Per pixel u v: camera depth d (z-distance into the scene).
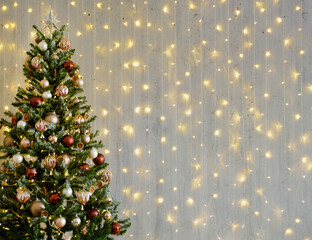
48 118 1.64
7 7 2.37
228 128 2.38
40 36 1.80
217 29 2.39
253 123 2.38
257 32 2.39
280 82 2.37
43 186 1.68
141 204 2.37
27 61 1.78
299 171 2.35
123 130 2.39
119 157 2.39
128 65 2.39
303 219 2.34
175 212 2.37
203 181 2.38
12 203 1.70
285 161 2.36
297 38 2.37
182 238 2.36
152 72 2.39
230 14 2.39
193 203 2.37
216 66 2.39
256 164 2.37
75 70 1.88
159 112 2.39
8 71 2.36
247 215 2.36
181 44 2.39
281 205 2.35
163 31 2.39
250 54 2.38
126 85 2.39
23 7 2.38
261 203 2.36
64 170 1.62
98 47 2.39
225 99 2.38
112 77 2.39
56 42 1.83
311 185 2.34
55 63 1.75
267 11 2.39
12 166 1.63
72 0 2.39
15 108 2.34
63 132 1.70
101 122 2.39
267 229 2.35
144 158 2.39
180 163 2.39
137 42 2.39
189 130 2.39
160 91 2.39
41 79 1.77
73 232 1.62
